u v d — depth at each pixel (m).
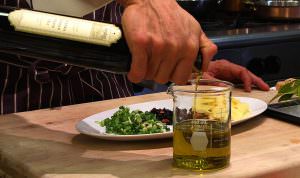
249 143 0.97
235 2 2.52
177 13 0.83
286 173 0.85
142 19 0.83
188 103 0.84
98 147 0.98
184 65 0.84
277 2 2.42
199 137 0.82
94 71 1.39
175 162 0.86
